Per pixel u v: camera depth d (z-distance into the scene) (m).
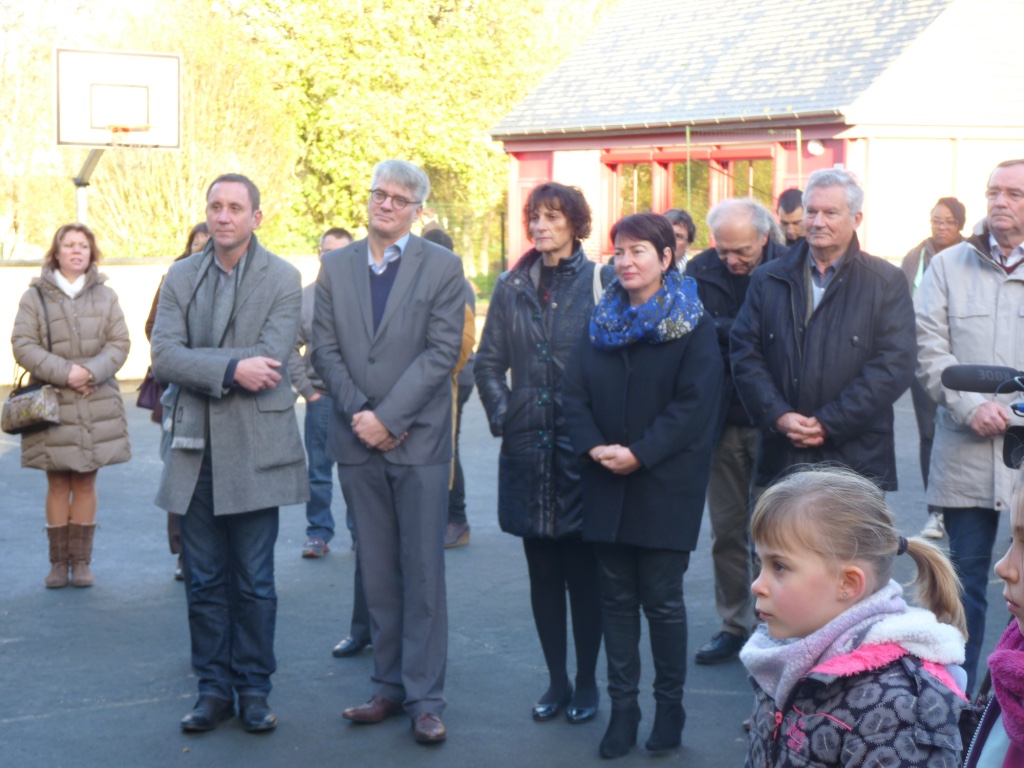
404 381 4.70
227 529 4.94
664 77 22.78
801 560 2.29
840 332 4.68
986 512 4.80
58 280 6.85
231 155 22.81
